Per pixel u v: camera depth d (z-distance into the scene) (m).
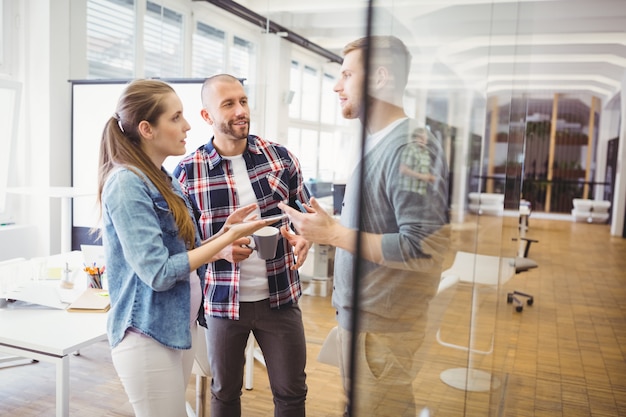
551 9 6.32
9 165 4.14
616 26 6.61
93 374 3.00
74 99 4.21
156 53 5.11
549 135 14.88
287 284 1.86
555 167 14.96
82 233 4.24
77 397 2.72
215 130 1.82
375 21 0.49
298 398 1.89
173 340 1.40
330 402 2.78
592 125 14.57
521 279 6.46
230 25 4.71
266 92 4.14
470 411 0.75
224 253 1.64
